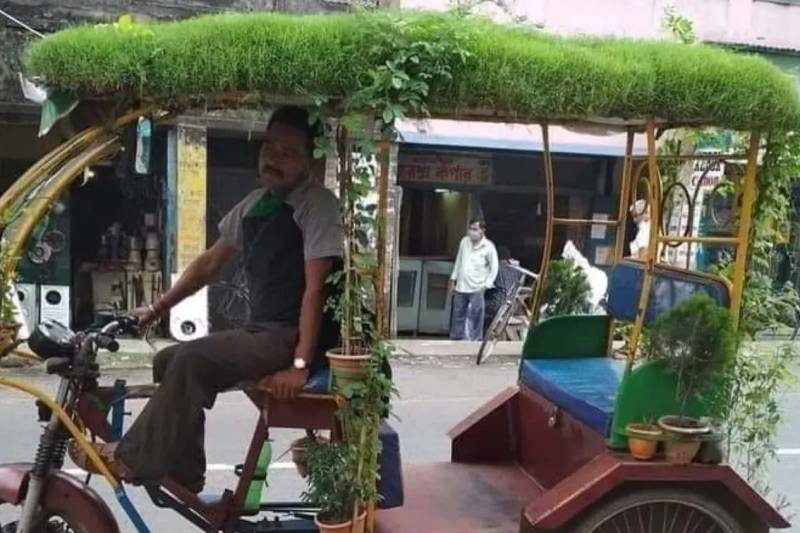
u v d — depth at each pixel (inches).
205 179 373.7
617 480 116.8
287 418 118.8
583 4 421.1
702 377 119.3
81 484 117.6
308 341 116.0
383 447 121.6
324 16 111.7
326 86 105.7
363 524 117.6
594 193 444.5
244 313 378.6
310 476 117.0
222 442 227.9
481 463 155.3
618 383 141.2
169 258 375.2
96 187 380.8
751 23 455.8
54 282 360.8
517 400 155.8
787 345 143.5
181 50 102.9
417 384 319.9
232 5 369.1
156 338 364.8
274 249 121.6
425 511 132.0
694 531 122.3
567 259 169.8
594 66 111.0
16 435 228.7
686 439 118.3
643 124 132.1
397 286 421.4
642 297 122.3
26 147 365.1
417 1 386.3
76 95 107.3
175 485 116.5
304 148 119.6
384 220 111.4
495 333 369.7
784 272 305.0
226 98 109.7
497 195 442.3
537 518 115.6
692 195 156.3
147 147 115.2
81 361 116.2
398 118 104.7
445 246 438.3
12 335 110.1
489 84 108.0
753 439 139.7
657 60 115.4
